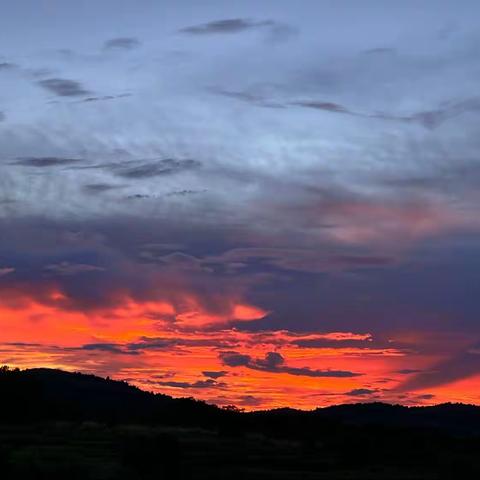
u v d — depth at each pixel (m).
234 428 129.25
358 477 73.88
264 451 96.81
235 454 91.56
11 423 131.38
